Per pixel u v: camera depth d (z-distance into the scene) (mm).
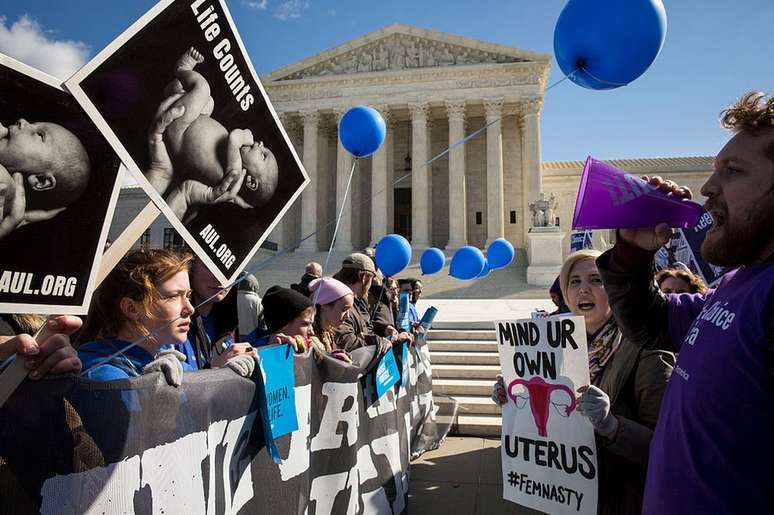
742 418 1558
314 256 37938
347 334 4727
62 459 1594
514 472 3332
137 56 1943
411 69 40438
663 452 1808
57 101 1744
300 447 2885
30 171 1672
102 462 1660
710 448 1611
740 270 1841
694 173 40562
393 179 41844
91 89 1778
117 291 2293
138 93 1942
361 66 42094
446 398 8211
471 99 39969
